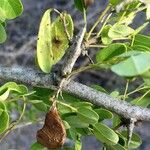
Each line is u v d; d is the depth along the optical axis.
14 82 0.53
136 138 0.60
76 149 0.57
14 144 1.51
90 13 1.55
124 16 0.56
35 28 1.81
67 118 0.54
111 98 0.55
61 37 0.55
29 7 1.84
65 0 1.84
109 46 0.53
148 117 0.56
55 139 0.53
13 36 1.76
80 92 0.55
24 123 0.59
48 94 0.56
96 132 0.55
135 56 0.44
